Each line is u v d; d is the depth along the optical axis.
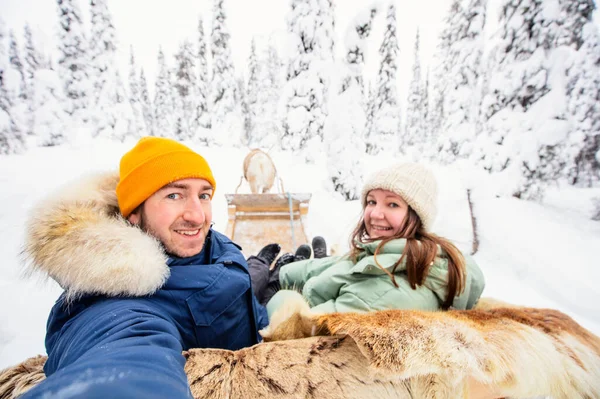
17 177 7.34
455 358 0.72
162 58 26.42
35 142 13.94
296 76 10.14
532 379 0.75
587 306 3.32
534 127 6.57
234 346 1.18
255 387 0.68
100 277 0.77
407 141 27.92
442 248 1.36
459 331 0.80
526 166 6.54
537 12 6.55
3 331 2.41
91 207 0.93
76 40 13.94
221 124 15.71
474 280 1.39
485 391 0.76
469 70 11.64
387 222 1.57
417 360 0.71
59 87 13.52
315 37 9.45
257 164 7.13
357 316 0.84
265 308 1.74
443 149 12.14
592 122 6.44
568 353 0.84
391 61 16.70
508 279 4.13
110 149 12.79
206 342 1.04
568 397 0.78
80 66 14.13
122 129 15.02
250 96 26.80
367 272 1.38
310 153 10.56
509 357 0.76
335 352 0.78
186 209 1.03
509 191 6.57
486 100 7.25
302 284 2.13
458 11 12.10
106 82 14.77
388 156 16.78
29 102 17.06
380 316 0.84
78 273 0.75
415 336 0.76
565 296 3.56
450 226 5.90
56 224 0.80
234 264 1.29
